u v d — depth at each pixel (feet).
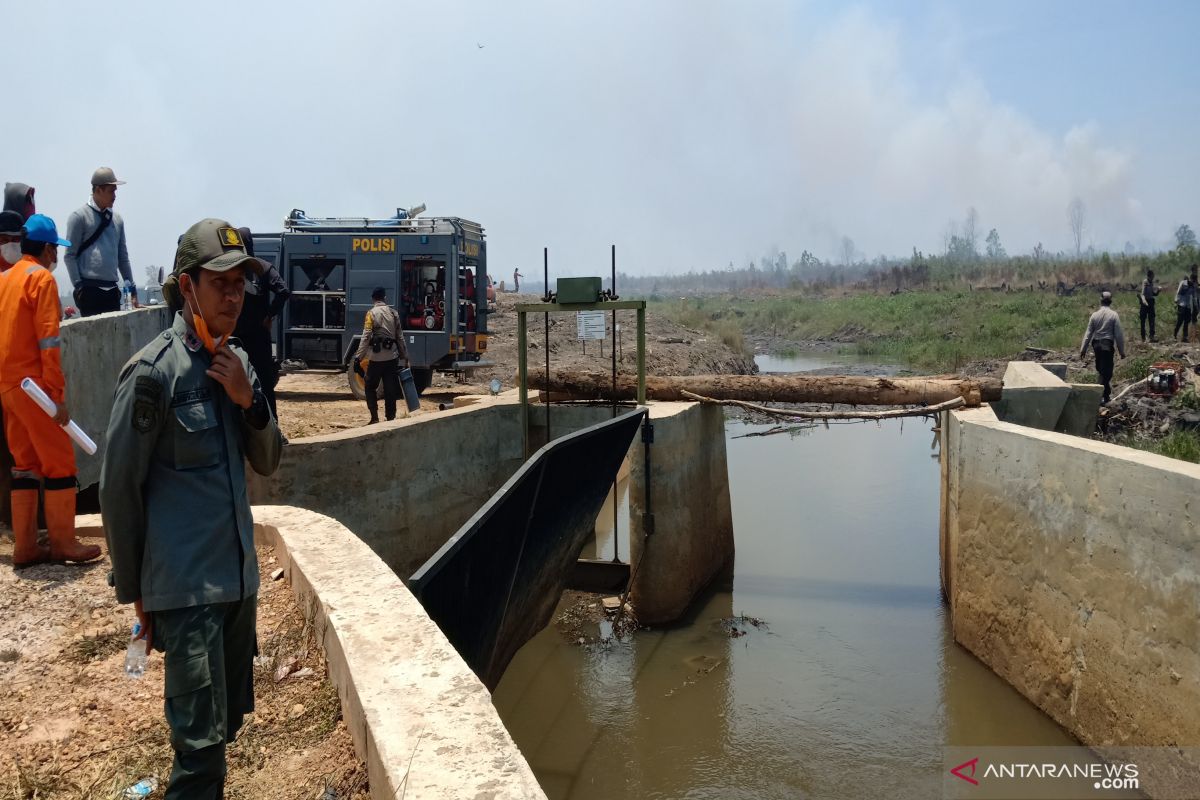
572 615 32.58
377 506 30.32
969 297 150.51
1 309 16.79
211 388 9.20
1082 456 21.77
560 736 23.63
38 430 16.93
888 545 39.32
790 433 65.62
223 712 9.07
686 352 81.87
